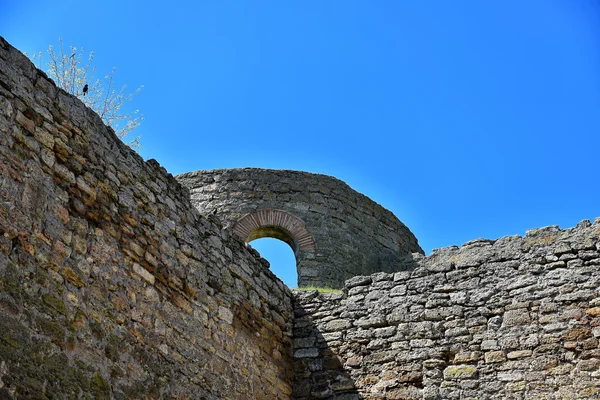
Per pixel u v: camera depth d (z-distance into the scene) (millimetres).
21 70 11406
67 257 11164
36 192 11023
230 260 14562
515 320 14578
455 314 15000
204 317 13406
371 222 20578
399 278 15766
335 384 14969
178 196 13773
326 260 19297
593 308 14242
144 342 12000
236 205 19891
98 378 11016
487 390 14086
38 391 10094
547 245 15164
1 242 10305
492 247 17375
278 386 14742
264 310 15062
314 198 20125
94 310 11305
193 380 12703
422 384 14516
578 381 13672
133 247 12375
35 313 10422
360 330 15398
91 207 11828
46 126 11516
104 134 12500
